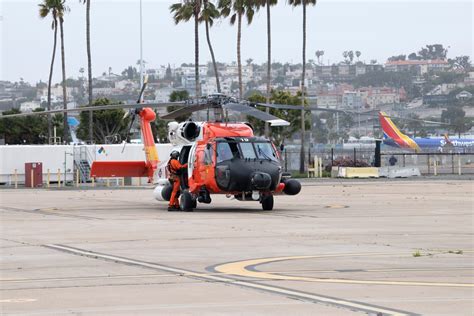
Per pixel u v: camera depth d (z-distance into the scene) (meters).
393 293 32.38
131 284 35.31
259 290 33.34
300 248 48.16
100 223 66.56
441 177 174.88
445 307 29.41
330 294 32.28
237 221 67.06
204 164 78.12
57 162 162.75
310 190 122.88
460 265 40.31
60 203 96.81
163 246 49.75
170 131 83.88
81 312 29.17
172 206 81.06
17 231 60.31
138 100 90.06
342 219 68.81
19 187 150.38
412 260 42.34
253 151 77.69
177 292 33.16
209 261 42.69
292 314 28.48
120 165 88.69
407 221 66.81
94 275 38.03
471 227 61.41
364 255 44.59
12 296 32.53
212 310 29.30
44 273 38.84
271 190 77.94
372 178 175.50
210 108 80.94
